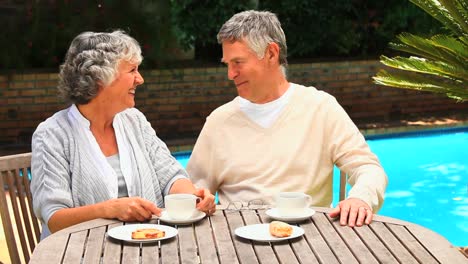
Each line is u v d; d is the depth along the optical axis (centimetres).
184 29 1216
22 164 406
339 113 434
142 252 315
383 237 329
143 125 424
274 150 427
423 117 1218
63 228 367
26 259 404
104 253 314
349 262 302
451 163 1034
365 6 1326
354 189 385
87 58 383
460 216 834
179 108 1155
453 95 668
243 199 425
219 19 1223
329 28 1301
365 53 1341
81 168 388
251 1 1245
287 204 353
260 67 421
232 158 432
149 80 1139
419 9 1317
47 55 1144
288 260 304
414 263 299
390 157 1066
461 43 627
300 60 1279
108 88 387
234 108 439
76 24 1158
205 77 1162
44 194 378
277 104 430
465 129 1182
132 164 404
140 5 1189
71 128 394
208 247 320
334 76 1238
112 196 390
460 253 309
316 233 335
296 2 1267
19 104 1070
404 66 664
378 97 1253
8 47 1118
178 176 420
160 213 354
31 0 1141
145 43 1170
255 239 324
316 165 428
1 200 394
